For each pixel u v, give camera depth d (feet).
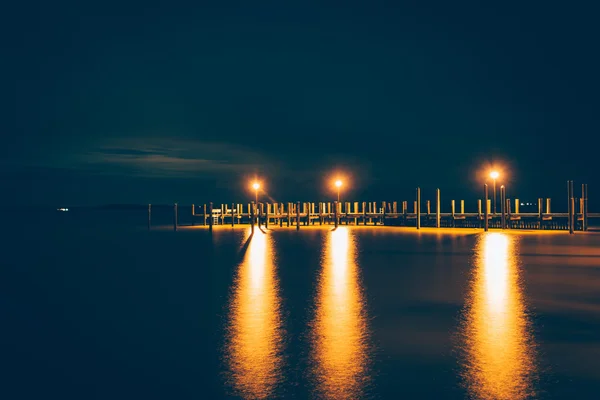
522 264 104.58
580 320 55.98
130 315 60.54
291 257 121.60
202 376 39.63
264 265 106.52
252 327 53.78
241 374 39.93
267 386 37.45
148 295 73.41
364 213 282.15
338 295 71.31
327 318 57.47
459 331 51.62
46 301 70.28
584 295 70.74
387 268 99.55
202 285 81.35
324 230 237.66
